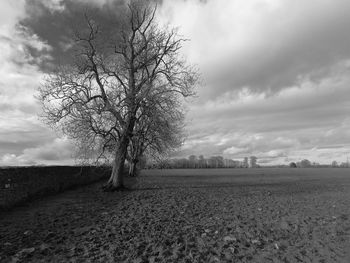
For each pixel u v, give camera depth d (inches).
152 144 1069.8
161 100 979.9
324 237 385.4
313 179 2070.6
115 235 395.5
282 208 671.1
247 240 369.7
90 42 1027.3
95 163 1079.6
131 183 1556.3
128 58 1064.8
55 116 968.9
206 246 342.0
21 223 492.7
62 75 992.2
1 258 302.8
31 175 794.8
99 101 1017.5
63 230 434.6
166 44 1055.0
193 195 977.5
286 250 328.2
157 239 370.6
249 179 2074.3
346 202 782.5
